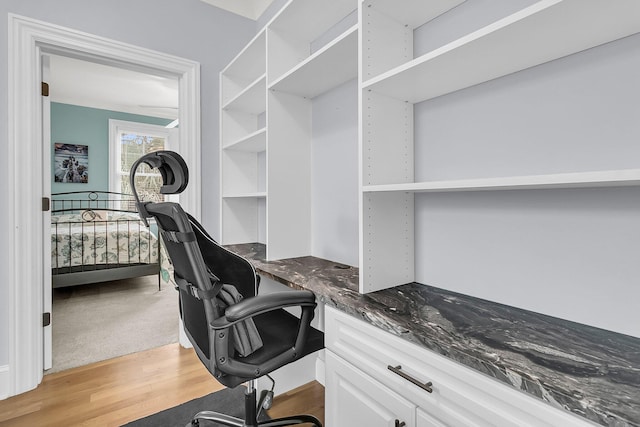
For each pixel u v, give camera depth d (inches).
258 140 81.4
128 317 110.9
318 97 73.0
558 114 36.0
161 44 85.9
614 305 32.3
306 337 45.3
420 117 51.0
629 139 31.1
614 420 19.6
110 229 141.6
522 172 39.1
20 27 68.1
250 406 50.9
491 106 42.1
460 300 43.0
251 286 43.3
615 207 32.2
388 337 35.3
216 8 95.0
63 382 71.9
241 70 90.8
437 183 36.2
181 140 89.7
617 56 31.9
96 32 77.1
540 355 27.6
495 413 26.0
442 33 47.6
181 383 71.7
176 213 36.6
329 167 70.1
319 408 63.7
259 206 97.7
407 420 33.1
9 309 67.3
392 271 49.3
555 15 27.8
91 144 204.5
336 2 61.7
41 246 72.9
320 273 58.2
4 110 66.7
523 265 39.2
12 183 67.2
